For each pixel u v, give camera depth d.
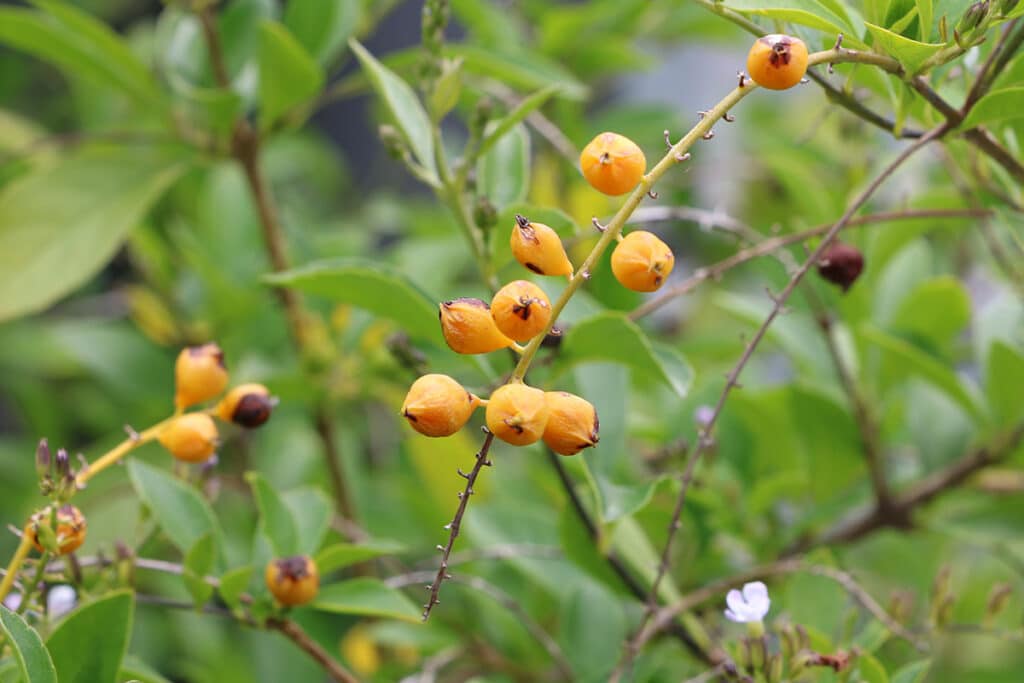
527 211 0.76
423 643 0.87
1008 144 0.79
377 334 0.94
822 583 0.80
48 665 0.70
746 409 0.87
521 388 0.68
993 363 0.84
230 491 1.08
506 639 0.88
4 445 1.20
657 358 0.76
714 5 0.72
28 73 1.51
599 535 0.79
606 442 0.80
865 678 0.75
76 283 0.90
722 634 0.84
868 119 0.74
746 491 0.88
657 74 1.53
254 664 0.94
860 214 0.85
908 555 0.99
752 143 1.22
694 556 0.85
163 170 0.94
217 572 0.78
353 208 1.55
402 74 0.94
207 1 0.93
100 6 1.56
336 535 0.85
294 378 0.92
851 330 0.86
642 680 0.79
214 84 0.97
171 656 1.05
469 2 1.05
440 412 0.68
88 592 0.76
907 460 0.97
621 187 0.69
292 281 0.78
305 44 0.94
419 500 0.91
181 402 0.74
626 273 0.69
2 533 1.12
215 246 1.08
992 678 0.91
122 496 1.03
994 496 0.89
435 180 0.78
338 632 0.91
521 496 0.96
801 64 0.69
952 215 0.78
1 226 0.90
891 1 0.73
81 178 0.92
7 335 1.29
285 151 1.39
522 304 0.68
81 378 1.31
